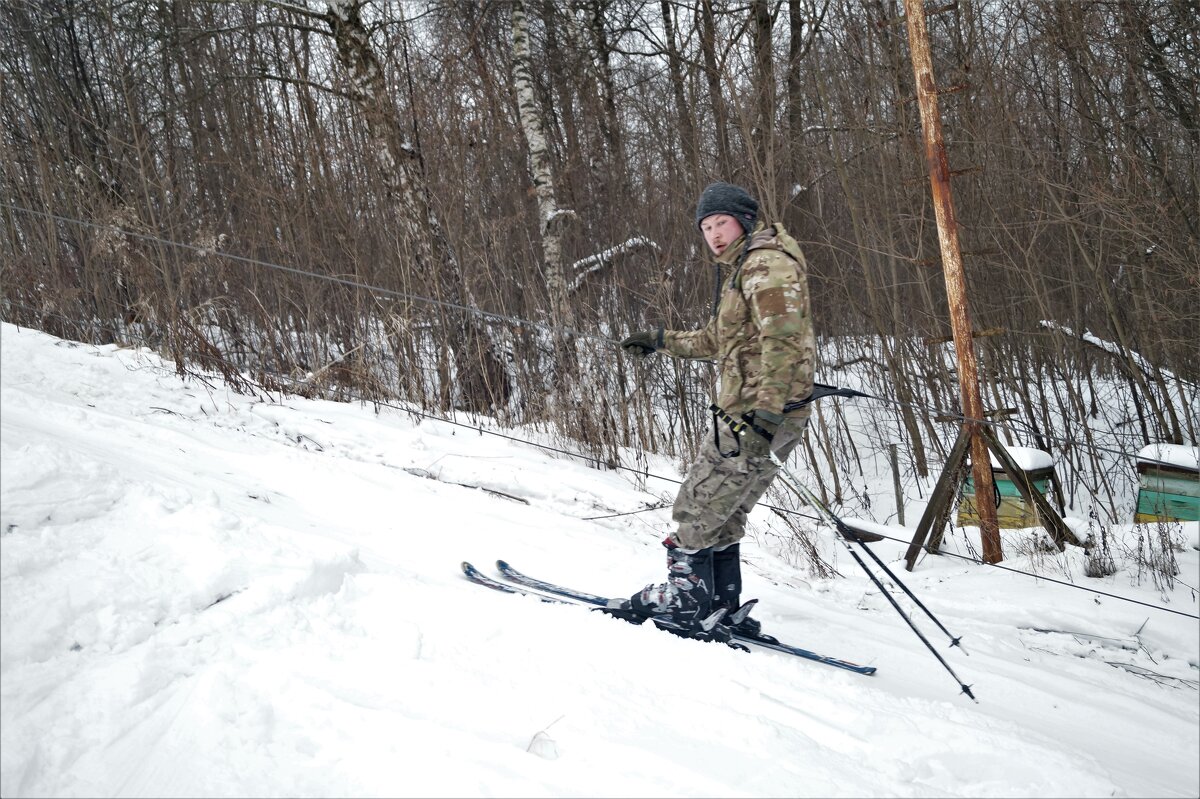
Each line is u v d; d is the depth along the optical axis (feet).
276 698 6.63
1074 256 30.86
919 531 18.58
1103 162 26.89
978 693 10.66
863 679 10.19
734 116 30.01
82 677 6.44
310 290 25.72
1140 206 25.34
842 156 31.42
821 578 16.83
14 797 5.30
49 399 15.47
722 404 10.21
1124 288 30.35
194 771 5.74
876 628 13.37
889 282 31.50
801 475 30.09
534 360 24.90
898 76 28.25
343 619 8.15
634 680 8.26
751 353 10.06
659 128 34.91
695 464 10.43
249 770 5.82
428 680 7.32
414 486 16.74
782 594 14.90
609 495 19.65
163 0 35.04
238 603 7.82
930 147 18.39
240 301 25.29
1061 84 28.37
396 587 9.23
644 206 33.24
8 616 6.66
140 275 22.34
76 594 7.16
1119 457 27.53
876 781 6.82
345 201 30.07
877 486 29.37
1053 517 18.21
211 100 34.27
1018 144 28.78
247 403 20.16
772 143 28.04
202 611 7.64
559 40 42.75
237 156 31.24
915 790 6.78
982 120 28.96
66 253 24.76
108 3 32.12
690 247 30.42
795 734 7.40
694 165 31.42
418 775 5.88
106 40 33.81
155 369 20.25
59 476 8.48
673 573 10.58
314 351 24.75
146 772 5.69
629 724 7.17
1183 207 25.64
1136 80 25.93
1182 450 19.65
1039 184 28.63
